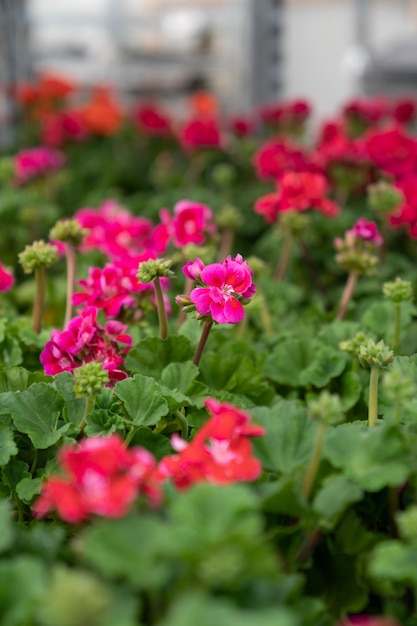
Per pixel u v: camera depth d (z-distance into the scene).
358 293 1.40
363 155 1.61
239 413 0.75
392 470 0.76
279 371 1.09
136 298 1.09
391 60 2.82
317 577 0.78
